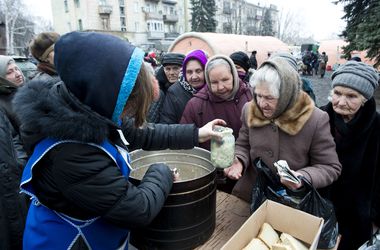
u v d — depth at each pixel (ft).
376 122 4.66
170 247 3.40
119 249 3.30
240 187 4.93
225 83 6.15
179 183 3.21
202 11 98.78
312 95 8.71
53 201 2.81
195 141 3.95
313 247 2.89
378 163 4.89
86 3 96.48
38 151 2.73
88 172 2.63
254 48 39.86
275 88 3.80
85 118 2.57
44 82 2.94
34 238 3.05
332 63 66.03
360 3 31.07
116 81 2.55
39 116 2.67
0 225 4.91
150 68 2.90
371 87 4.51
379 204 5.11
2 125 5.21
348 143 4.75
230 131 3.81
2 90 6.12
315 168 4.07
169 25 123.54
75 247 2.98
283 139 4.22
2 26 26.66
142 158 4.22
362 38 27.25
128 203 2.76
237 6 134.51
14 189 5.17
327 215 3.60
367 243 4.91
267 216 3.60
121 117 3.02
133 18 106.42
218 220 4.17
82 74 2.52
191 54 7.75
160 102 8.41
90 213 2.89
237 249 3.07
